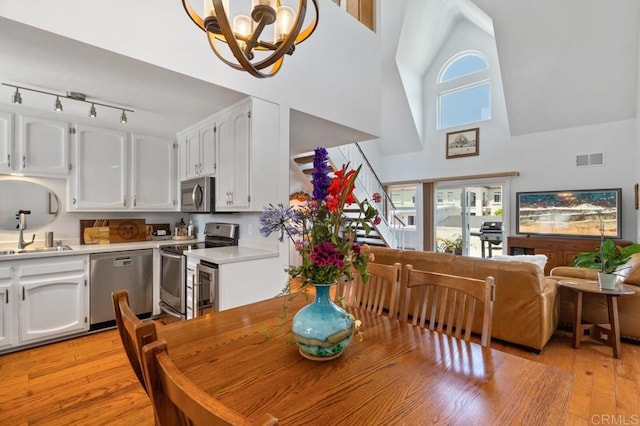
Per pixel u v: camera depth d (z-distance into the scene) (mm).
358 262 1054
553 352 2605
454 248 6875
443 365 1000
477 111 6656
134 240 3701
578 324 2660
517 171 5977
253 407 778
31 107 2902
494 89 6305
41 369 2283
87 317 2900
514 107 5746
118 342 2764
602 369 2314
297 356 1059
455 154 6840
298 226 1079
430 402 798
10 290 2500
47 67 2092
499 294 2668
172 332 1270
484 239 6418
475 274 2752
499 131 6234
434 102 7184
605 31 4520
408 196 7770
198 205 3238
